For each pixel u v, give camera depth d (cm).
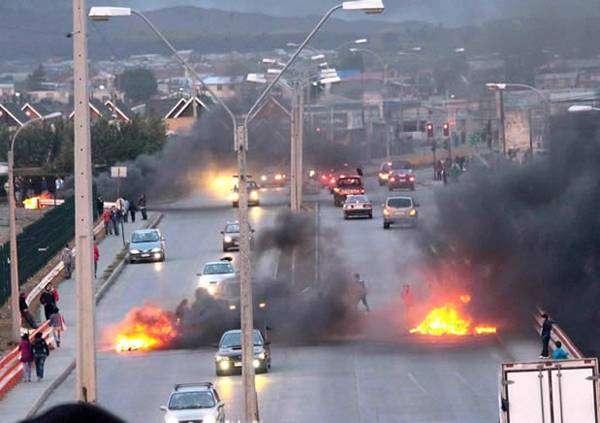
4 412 6538
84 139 4791
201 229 15050
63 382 7606
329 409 6412
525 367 4150
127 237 14312
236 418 6200
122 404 6819
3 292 9694
